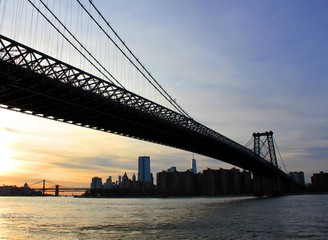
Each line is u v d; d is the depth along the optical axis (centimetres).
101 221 5919
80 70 4928
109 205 13250
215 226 4809
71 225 5325
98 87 5297
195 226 4841
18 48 4162
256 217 6084
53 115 5634
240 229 4484
